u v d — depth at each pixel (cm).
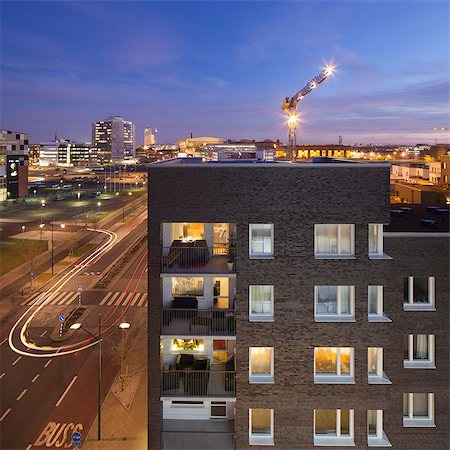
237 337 2162
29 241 9612
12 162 15812
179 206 2125
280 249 2152
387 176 2128
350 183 2130
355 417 2184
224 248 2414
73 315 5506
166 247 2259
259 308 2211
